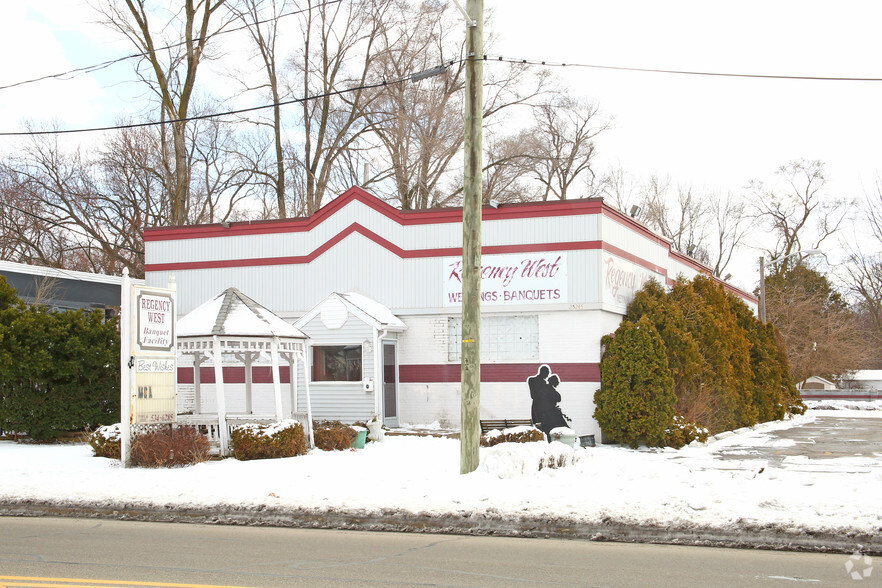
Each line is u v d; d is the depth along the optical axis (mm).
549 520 10977
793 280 63469
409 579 8391
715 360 25656
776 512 10836
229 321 18312
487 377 23547
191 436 16891
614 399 21281
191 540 10625
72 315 21438
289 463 16359
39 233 43219
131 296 16844
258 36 38688
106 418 21547
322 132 39969
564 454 15070
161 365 17406
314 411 24422
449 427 24109
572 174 50781
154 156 43625
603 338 22234
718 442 23266
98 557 9539
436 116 40844
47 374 20938
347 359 24188
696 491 12289
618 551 9844
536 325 23266
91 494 13156
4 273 28250
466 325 14430
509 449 14352
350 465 15891
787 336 53656
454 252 24406
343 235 25734
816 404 47500
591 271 22547
